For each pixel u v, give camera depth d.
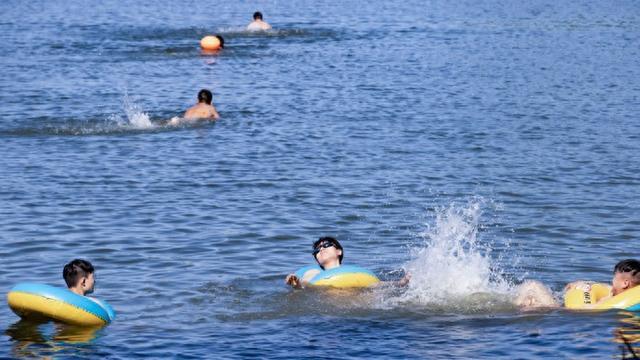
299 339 15.84
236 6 98.50
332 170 30.31
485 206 25.88
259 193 27.23
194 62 59.84
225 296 18.36
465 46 68.75
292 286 18.80
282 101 44.97
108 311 16.88
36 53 63.09
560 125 38.41
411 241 22.61
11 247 21.77
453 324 16.53
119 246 21.89
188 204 25.89
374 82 51.50
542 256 21.27
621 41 71.81
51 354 15.09
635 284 17.25
